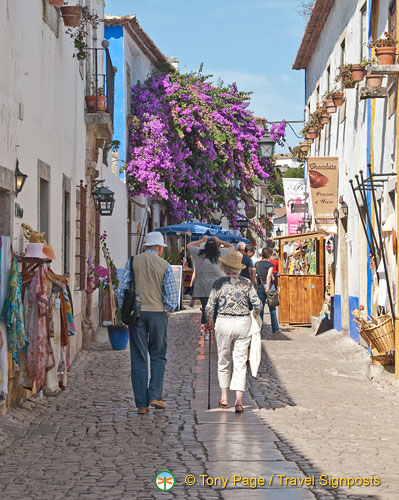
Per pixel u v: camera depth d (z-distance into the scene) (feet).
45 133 38.68
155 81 95.96
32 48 35.55
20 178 31.83
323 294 70.18
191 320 74.43
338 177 63.36
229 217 115.55
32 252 31.27
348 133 58.65
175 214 106.22
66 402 33.83
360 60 55.88
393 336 40.04
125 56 87.04
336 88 62.13
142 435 27.20
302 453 24.39
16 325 29.04
